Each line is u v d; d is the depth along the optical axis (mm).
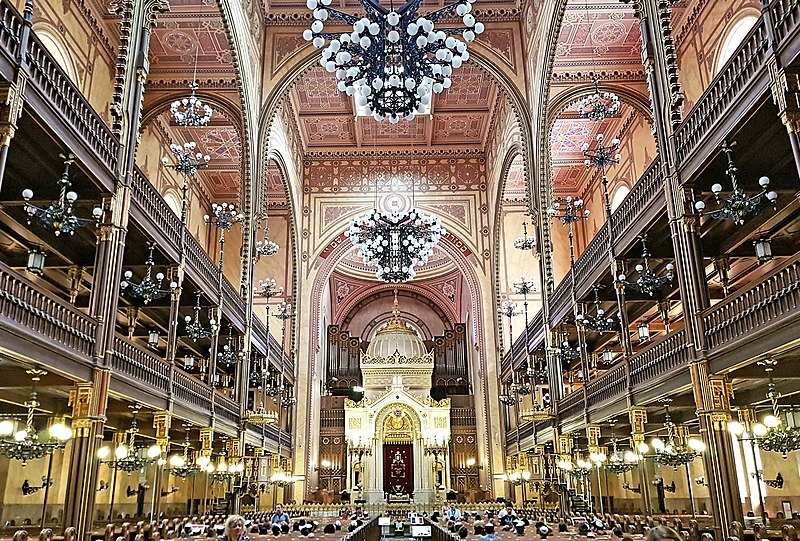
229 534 6922
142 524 13805
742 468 22359
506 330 34094
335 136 35156
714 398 12688
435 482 37781
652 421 22203
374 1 13867
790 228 17031
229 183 33000
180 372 18656
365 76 13352
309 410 34406
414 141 35750
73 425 12836
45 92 11508
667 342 15062
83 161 12852
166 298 21562
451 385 44281
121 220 14422
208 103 24891
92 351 13203
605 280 20406
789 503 20859
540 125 24359
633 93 24750
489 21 27469
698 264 13531
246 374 25047
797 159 10117
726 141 12336
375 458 38719
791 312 10281
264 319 34062
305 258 35188
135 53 15664
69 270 17906
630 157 27812
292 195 32562
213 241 33906
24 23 10859
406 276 19594
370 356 42812
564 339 25188
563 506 24406
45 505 18812
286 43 27266
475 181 35969
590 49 24703
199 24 23094
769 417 13375
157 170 27250
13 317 10477
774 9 10703
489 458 33688
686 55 22641
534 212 25516
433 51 13461
